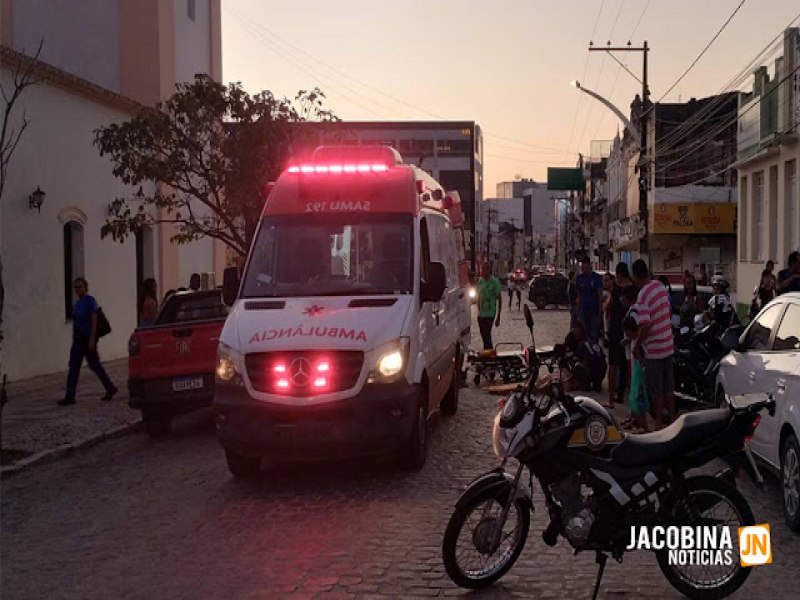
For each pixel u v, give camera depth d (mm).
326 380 7887
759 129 24812
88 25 24484
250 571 5910
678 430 5324
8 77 16156
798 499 6492
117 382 16203
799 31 22078
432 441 10203
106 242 20250
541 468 5316
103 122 19922
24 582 5855
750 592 5414
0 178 11312
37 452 10016
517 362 15344
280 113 16297
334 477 8547
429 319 9242
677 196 39031
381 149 9930
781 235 23531
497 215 135000
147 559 6258
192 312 12016
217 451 10250
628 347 11930
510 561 5648
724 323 13445
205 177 16328
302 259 9141
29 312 16953
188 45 27109
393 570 5863
